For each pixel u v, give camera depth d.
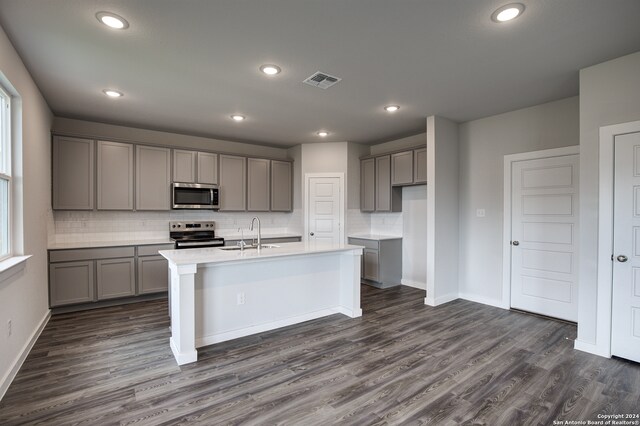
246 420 1.99
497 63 2.85
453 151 4.58
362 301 4.63
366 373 2.57
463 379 2.48
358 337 3.30
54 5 2.02
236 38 2.44
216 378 2.49
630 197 2.71
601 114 2.84
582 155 2.94
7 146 2.60
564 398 2.23
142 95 3.59
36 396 2.23
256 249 3.68
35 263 3.14
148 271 4.53
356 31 2.35
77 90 3.42
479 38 2.45
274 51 2.64
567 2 2.02
